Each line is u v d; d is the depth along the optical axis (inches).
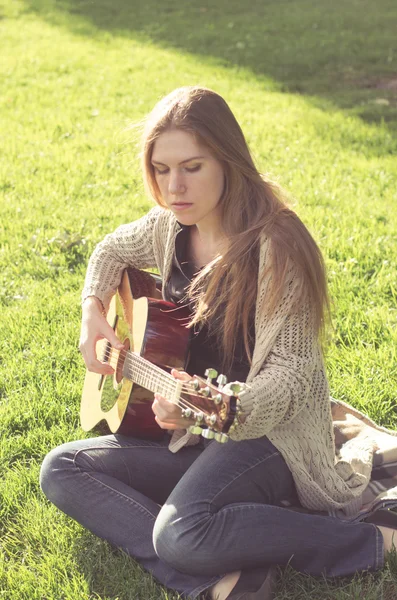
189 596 92.5
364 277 173.2
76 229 211.0
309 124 321.7
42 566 100.7
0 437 128.0
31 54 474.0
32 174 266.8
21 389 139.4
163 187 96.4
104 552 102.8
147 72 426.6
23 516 109.8
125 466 104.8
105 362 116.3
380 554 96.8
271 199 95.5
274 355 92.4
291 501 103.7
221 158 93.3
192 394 86.6
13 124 332.8
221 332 98.3
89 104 363.9
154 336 104.0
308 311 92.4
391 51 445.4
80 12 604.7
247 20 548.4
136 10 604.1
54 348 151.9
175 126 92.0
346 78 408.2
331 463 100.1
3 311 169.0
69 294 173.6
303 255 91.4
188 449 107.7
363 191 239.3
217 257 95.2
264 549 93.0
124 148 290.5
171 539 92.2
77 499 101.9
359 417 121.6
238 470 95.8
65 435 126.9
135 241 117.8
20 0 645.9
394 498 103.3
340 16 537.6
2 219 223.0
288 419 93.2
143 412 106.4
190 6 607.5
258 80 407.2
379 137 301.9
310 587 96.4
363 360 139.2
